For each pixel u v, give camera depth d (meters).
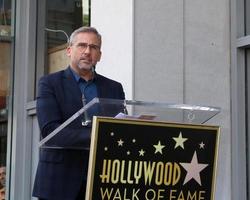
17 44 6.90
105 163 2.55
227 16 5.04
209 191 2.75
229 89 5.00
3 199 6.87
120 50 4.80
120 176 2.58
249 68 5.00
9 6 7.04
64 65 6.57
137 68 4.66
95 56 3.18
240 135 4.93
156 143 2.64
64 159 2.97
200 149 2.73
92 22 5.24
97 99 2.54
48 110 3.05
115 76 4.84
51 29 6.82
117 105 2.59
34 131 6.64
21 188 6.70
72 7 6.48
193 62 4.88
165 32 4.79
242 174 4.91
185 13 4.90
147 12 4.75
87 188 2.53
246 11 5.04
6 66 6.93
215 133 2.76
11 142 6.81
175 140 2.68
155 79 4.71
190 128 2.71
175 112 2.74
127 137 2.59
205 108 2.79
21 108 6.80
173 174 2.67
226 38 5.03
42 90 3.11
